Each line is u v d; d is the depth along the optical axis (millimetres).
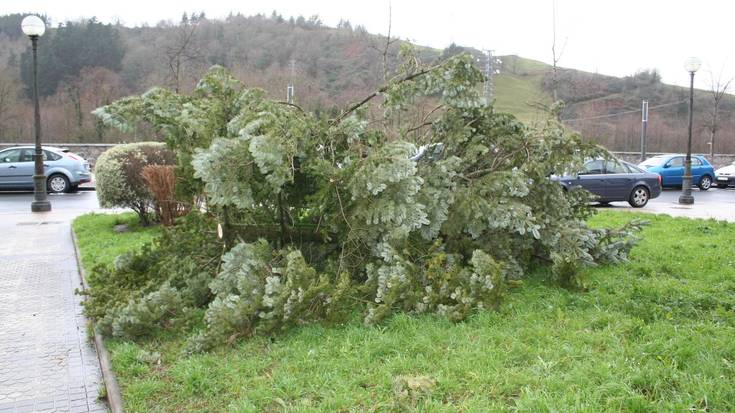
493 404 3369
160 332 5020
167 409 3688
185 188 6332
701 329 4574
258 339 4660
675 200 20406
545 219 6344
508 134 6902
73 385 4367
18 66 35938
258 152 4891
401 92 6297
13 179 19953
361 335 4562
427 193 5832
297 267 4836
